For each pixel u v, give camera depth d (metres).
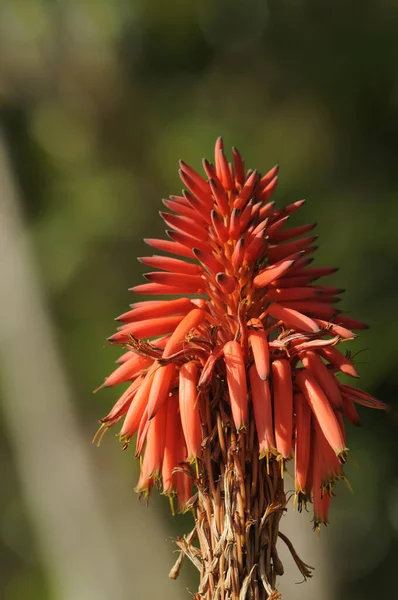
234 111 14.45
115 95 14.79
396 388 12.55
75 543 12.41
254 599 3.08
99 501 12.33
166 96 14.80
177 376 3.19
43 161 14.48
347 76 13.80
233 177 3.39
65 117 14.75
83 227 13.66
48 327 12.86
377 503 13.09
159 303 3.24
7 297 12.98
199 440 3.02
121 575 12.10
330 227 12.81
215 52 14.85
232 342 3.09
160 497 12.66
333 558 12.48
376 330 11.84
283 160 13.81
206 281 3.29
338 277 12.38
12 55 14.77
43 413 12.66
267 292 3.28
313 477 3.07
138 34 14.93
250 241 3.20
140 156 14.53
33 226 13.71
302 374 3.07
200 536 3.21
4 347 12.92
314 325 3.08
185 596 12.20
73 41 14.94
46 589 14.64
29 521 14.66
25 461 12.94
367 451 12.81
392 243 12.34
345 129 13.79
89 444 12.50
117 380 3.23
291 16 14.45
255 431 3.12
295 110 14.16
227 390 3.13
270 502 3.13
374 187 13.40
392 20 13.80
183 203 3.44
